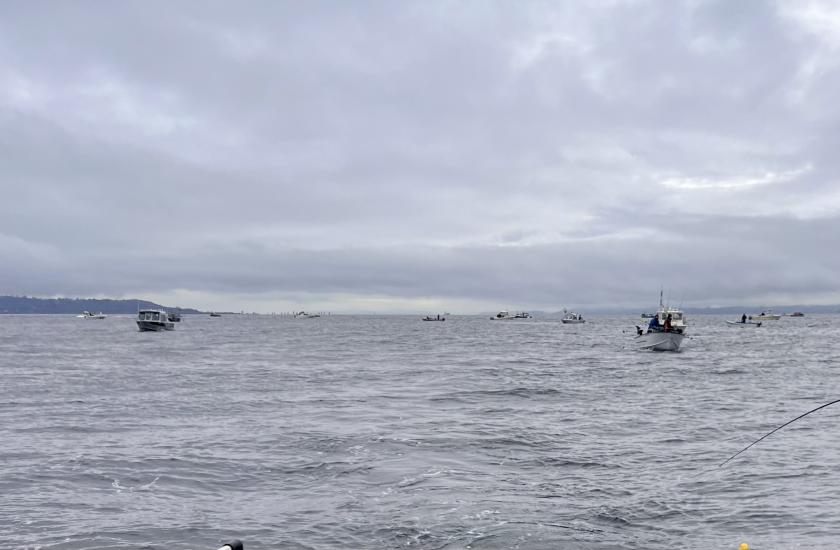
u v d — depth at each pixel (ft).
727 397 106.01
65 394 110.01
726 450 63.31
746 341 308.81
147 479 53.11
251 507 45.55
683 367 166.30
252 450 63.10
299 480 52.19
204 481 52.42
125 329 488.85
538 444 66.03
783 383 128.88
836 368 163.02
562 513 43.47
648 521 42.24
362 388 118.11
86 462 58.70
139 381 131.85
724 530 40.70
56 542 39.14
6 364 175.94
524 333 425.69
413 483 50.55
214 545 38.65
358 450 62.28
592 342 304.50
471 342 305.73
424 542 38.27
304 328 542.16
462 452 61.82
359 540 38.83
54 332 425.69
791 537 39.47
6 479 53.21
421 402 98.68
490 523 41.19
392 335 391.04
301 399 102.53
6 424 79.87
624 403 98.84
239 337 360.28
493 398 103.86
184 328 534.37
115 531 40.96
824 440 67.15
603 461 58.85
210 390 115.65
